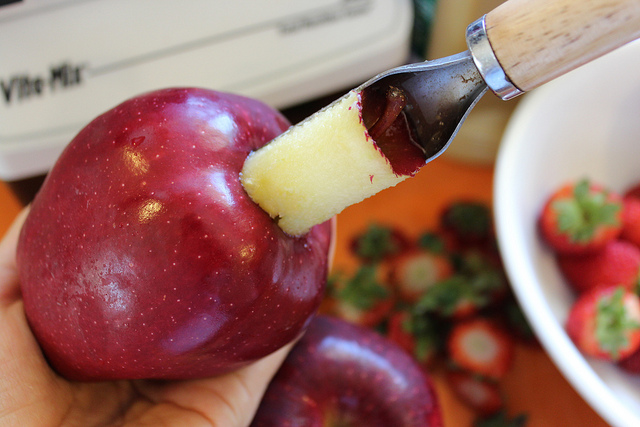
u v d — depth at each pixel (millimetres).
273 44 285
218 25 276
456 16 321
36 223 194
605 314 291
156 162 182
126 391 233
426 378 269
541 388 329
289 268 191
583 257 314
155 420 220
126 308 181
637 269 306
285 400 250
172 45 272
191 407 224
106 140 187
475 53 161
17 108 264
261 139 205
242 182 188
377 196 384
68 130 270
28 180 284
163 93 198
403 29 303
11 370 207
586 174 334
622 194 343
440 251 348
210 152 187
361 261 362
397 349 272
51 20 259
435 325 332
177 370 198
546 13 148
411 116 178
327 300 337
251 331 189
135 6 266
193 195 179
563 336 270
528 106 311
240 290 181
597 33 146
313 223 194
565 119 315
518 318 325
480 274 332
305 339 260
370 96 177
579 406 324
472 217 353
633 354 296
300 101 303
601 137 326
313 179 183
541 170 318
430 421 259
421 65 168
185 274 177
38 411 209
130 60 269
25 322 214
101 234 180
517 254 285
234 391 231
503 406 324
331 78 298
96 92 270
